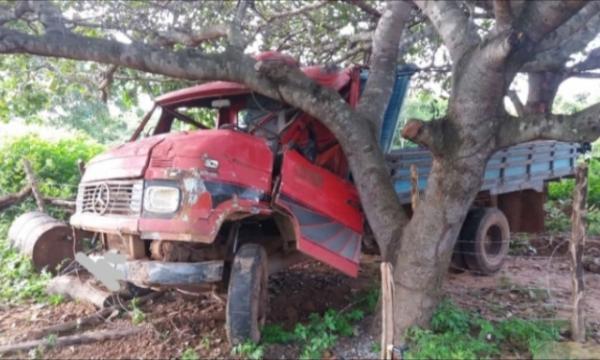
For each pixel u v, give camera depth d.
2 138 14.67
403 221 5.11
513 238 9.00
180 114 6.70
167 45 6.96
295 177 5.05
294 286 6.68
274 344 4.81
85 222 4.96
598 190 13.14
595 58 8.46
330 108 5.16
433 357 4.32
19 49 4.91
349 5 8.68
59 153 13.02
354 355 4.63
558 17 4.08
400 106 6.71
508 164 7.77
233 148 4.72
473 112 4.55
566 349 4.58
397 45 5.93
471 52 4.54
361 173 5.20
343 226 5.49
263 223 5.57
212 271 4.55
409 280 4.86
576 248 4.88
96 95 8.99
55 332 5.15
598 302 6.14
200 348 4.78
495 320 5.41
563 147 9.29
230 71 5.16
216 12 7.74
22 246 7.27
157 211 4.43
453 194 4.69
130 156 4.81
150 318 5.50
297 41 9.11
